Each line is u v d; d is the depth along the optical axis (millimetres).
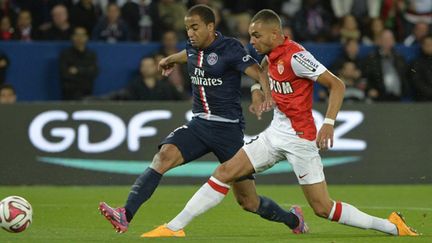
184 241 29219
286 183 55625
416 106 57125
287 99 29500
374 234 32250
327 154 56062
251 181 31484
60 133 53719
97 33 64500
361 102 59562
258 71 30734
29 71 62094
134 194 30734
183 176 54500
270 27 29188
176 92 60188
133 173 54250
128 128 54312
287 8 73688
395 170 56844
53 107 53688
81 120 53906
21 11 64250
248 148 30016
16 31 64000
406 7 72875
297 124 29453
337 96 28516
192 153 31734
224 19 65562
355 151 56406
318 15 69500
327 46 64938
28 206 30094
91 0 65875
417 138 57094
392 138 56875
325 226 35500
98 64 62500
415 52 66062
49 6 66812
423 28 68125
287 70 29188
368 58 63906
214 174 30125
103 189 52062
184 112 54844
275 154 29844
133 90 59469
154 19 66000
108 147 54094
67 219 37812
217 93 31609
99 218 38250
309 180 29500
